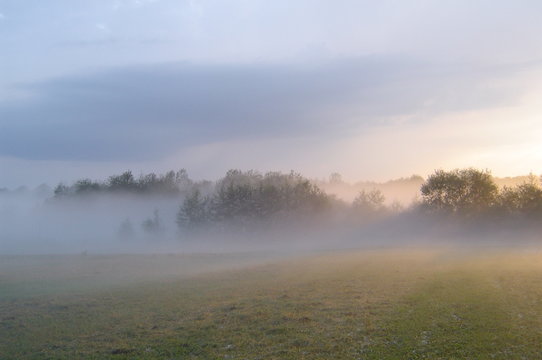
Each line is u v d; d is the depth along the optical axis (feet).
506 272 110.83
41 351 56.90
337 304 75.20
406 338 53.88
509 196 291.79
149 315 74.23
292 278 113.19
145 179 478.18
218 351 52.95
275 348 52.90
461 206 305.12
